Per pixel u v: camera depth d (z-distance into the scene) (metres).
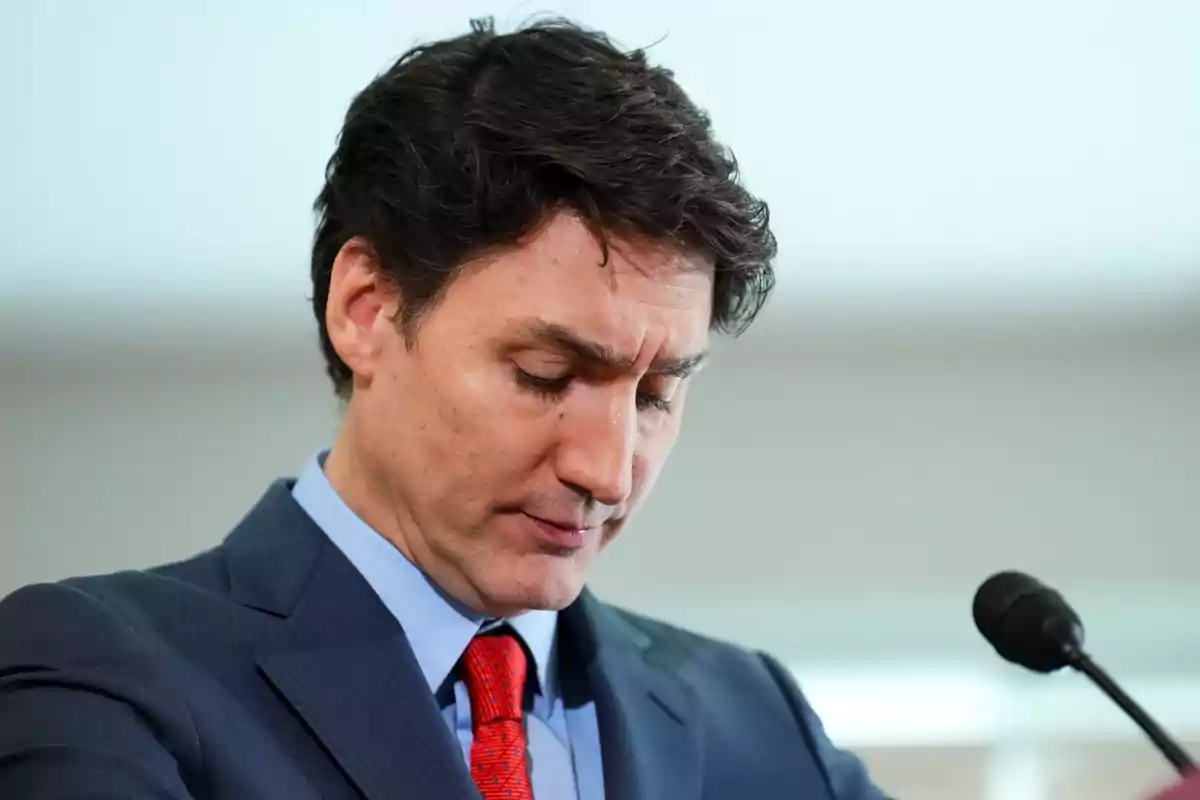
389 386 3.23
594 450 3.04
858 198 5.71
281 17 5.29
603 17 5.31
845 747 5.93
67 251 5.70
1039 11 5.33
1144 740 5.89
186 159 5.55
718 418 6.07
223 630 3.16
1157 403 6.08
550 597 3.21
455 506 3.15
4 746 2.78
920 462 6.06
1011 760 5.93
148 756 2.79
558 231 2.98
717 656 4.09
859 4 5.32
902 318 5.99
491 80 3.14
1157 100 5.50
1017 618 3.43
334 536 3.44
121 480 5.94
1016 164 5.64
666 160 3.00
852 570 6.02
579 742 3.51
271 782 2.93
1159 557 6.02
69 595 3.08
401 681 3.15
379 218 3.21
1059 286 5.91
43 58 5.32
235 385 5.98
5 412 5.93
